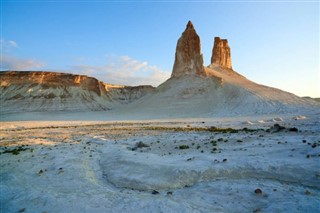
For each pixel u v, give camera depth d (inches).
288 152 451.5
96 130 1400.1
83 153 636.7
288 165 380.2
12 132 1494.8
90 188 367.6
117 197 327.9
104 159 550.3
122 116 3122.5
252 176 374.6
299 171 360.2
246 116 2316.7
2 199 346.3
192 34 3981.3
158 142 748.6
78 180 406.9
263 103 2773.1
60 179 415.5
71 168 478.6
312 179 338.0
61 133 1290.6
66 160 544.4
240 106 2819.9
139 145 685.9
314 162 377.1
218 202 299.9
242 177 375.6
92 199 323.0
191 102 3201.3
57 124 2240.4
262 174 374.6
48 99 4522.6
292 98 2987.2
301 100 2913.4
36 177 432.8
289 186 331.6
